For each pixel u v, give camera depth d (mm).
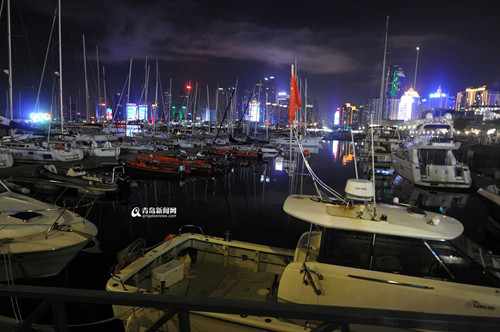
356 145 73812
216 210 16000
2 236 7691
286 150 55656
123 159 29141
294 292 4551
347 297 4305
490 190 14469
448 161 22891
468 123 58312
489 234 13062
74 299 1590
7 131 36938
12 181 19156
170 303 1515
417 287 4152
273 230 12820
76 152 28719
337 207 5219
